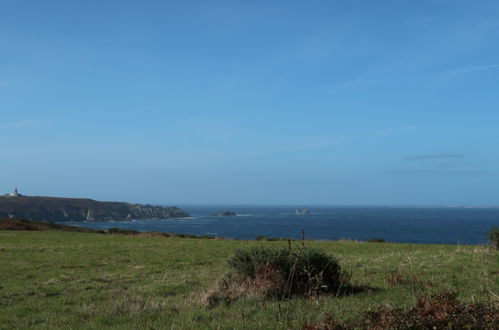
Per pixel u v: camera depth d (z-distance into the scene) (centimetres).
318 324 718
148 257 2688
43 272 1975
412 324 646
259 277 1164
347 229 13338
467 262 1698
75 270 2061
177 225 17425
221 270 1967
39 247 3275
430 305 696
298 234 11212
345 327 707
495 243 2370
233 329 828
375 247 3491
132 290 1465
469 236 9131
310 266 1151
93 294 1401
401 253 2534
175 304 1145
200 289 1408
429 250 2817
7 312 1157
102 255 2775
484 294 1022
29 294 1438
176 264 2338
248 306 1037
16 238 4300
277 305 1005
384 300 1022
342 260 2203
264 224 17600
